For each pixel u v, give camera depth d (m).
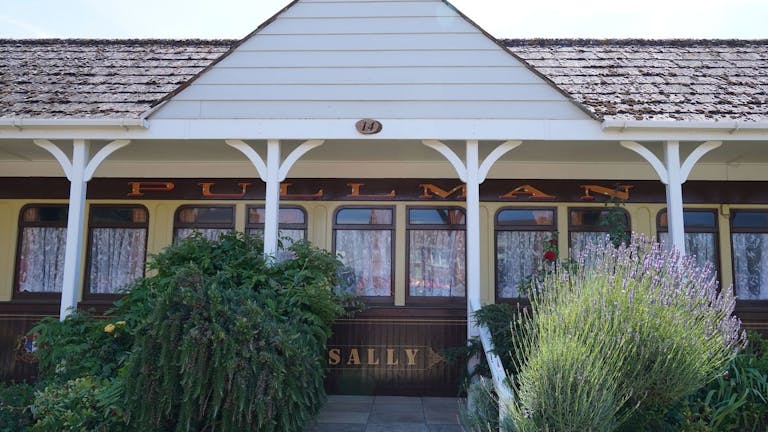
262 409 4.72
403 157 8.13
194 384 4.77
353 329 8.03
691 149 7.32
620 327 4.82
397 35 6.91
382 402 7.52
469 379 6.55
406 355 7.98
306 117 6.80
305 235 8.32
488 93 6.80
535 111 6.75
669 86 7.52
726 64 8.33
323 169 8.39
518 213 8.35
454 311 8.02
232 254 6.40
